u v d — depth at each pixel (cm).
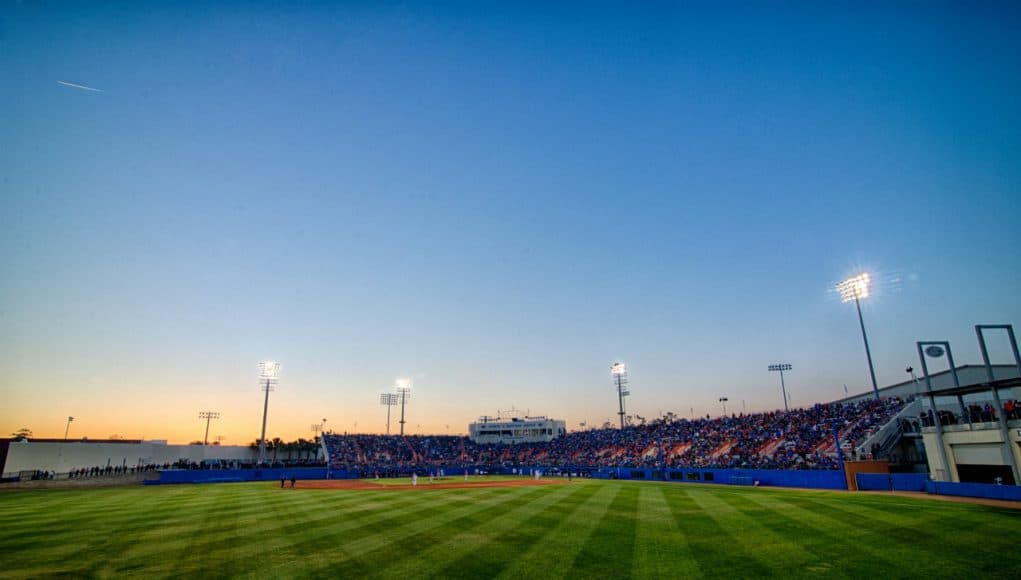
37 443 6281
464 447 9875
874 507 2516
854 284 5931
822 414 5909
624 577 1314
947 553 1502
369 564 1466
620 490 3966
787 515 2316
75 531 2062
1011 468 3078
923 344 3591
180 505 3056
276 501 3284
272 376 7238
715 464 5588
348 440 8988
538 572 1369
